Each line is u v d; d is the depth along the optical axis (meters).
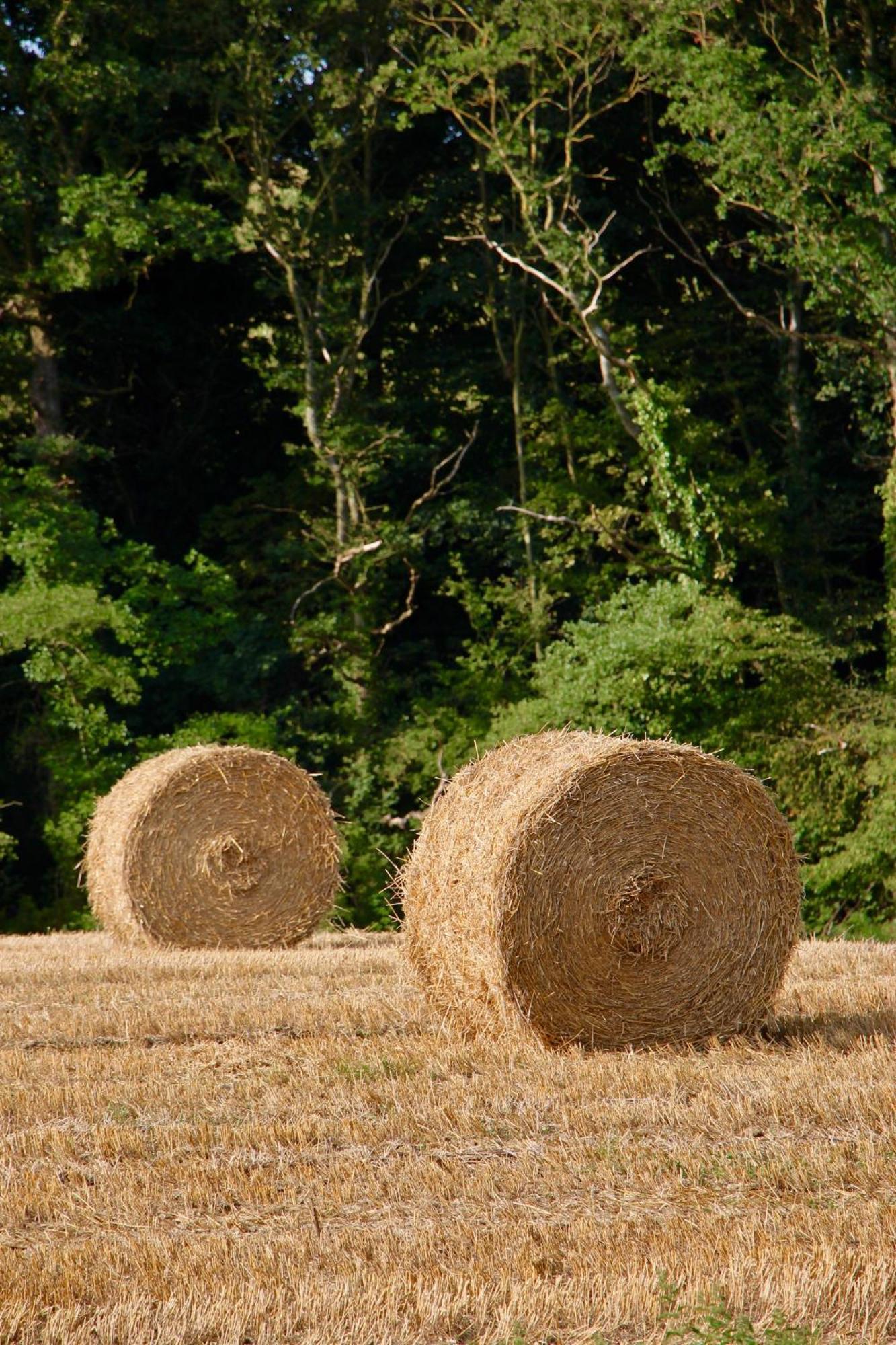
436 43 85.56
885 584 85.56
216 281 95.56
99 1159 19.72
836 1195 17.58
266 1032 28.06
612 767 27.86
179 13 85.94
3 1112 22.19
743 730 75.12
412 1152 19.89
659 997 27.89
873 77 74.44
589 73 82.88
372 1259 15.85
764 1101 21.56
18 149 82.69
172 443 98.25
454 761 81.75
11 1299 14.65
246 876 47.56
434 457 96.19
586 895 27.66
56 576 79.75
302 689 93.69
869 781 72.12
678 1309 14.17
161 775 47.25
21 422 96.00
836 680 76.50
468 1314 14.30
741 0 79.88
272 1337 13.93
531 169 83.38
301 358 94.25
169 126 92.12
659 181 93.38
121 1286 15.03
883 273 71.62
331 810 48.94
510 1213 17.36
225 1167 19.23
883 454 89.88
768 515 82.38
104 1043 27.66
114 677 78.25
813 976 34.44
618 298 91.00
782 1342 13.51
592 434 87.31
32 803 86.00
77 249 81.50
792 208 73.50
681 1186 18.09
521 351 94.31
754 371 90.38
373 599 88.88
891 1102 21.06
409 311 98.12
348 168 93.06
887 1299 14.37
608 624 81.38
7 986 34.66
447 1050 25.95
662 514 81.81
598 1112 21.39
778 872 28.64
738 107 72.12
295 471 96.00
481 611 88.06
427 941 29.34
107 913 48.22
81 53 83.94
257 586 96.06
